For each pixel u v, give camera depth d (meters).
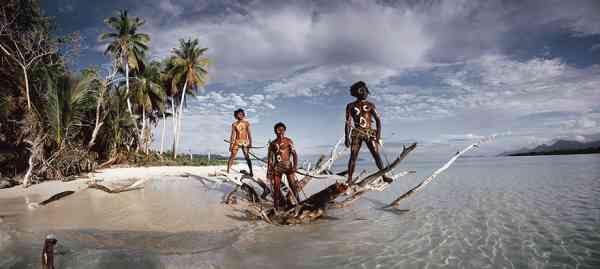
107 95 21.89
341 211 7.68
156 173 19.70
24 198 10.01
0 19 16.55
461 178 15.60
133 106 34.75
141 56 33.03
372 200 9.28
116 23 30.78
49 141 15.73
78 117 17.86
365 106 6.59
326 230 5.78
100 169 22.59
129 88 32.31
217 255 4.31
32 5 17.83
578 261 3.86
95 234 5.42
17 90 17.09
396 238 5.10
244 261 4.09
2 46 15.91
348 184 6.54
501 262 3.92
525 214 6.51
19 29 17.72
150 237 5.27
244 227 6.09
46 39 17.23
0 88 16.14
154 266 3.77
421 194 10.04
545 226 5.52
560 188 10.23
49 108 16.20
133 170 21.98
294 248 4.65
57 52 18.12
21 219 6.70
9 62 16.56
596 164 23.38
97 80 20.05
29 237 5.11
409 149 6.39
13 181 13.51
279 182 7.10
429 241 4.88
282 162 7.03
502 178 14.77
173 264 3.90
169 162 30.53
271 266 3.92
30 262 3.87
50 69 17.88
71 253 4.12
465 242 4.78
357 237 5.22
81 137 21.27
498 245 4.58
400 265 3.90
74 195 10.29
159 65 36.78
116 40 30.94
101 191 11.32
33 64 17.22
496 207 7.36
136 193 10.88
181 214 7.23
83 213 7.31
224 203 8.71
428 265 3.88
